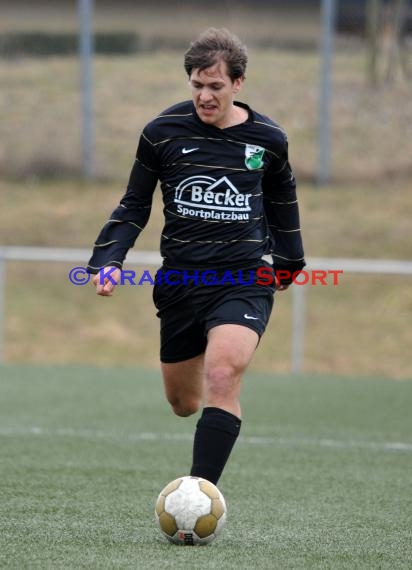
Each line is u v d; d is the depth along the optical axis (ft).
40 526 52.65
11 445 82.53
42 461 75.25
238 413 49.55
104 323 174.09
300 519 56.70
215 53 50.60
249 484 68.33
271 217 57.41
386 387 127.13
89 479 68.28
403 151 226.79
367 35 240.32
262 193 55.16
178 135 52.49
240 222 52.39
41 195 216.33
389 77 243.19
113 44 261.65
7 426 92.84
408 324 172.86
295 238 57.57
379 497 64.18
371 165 221.66
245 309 51.01
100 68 259.19
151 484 66.90
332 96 241.96
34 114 240.53
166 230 53.57
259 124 53.01
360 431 94.94
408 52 242.17
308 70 252.21
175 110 53.11
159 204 218.18
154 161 53.42
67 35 260.01
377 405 111.75
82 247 199.82
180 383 56.90
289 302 180.45
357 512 59.06
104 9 258.37
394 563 45.98
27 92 249.34
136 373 135.64
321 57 194.49
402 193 213.46
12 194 216.54
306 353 162.40
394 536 52.31
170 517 48.08
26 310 176.86
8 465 73.10
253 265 52.65
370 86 243.19
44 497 61.41
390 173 219.61
